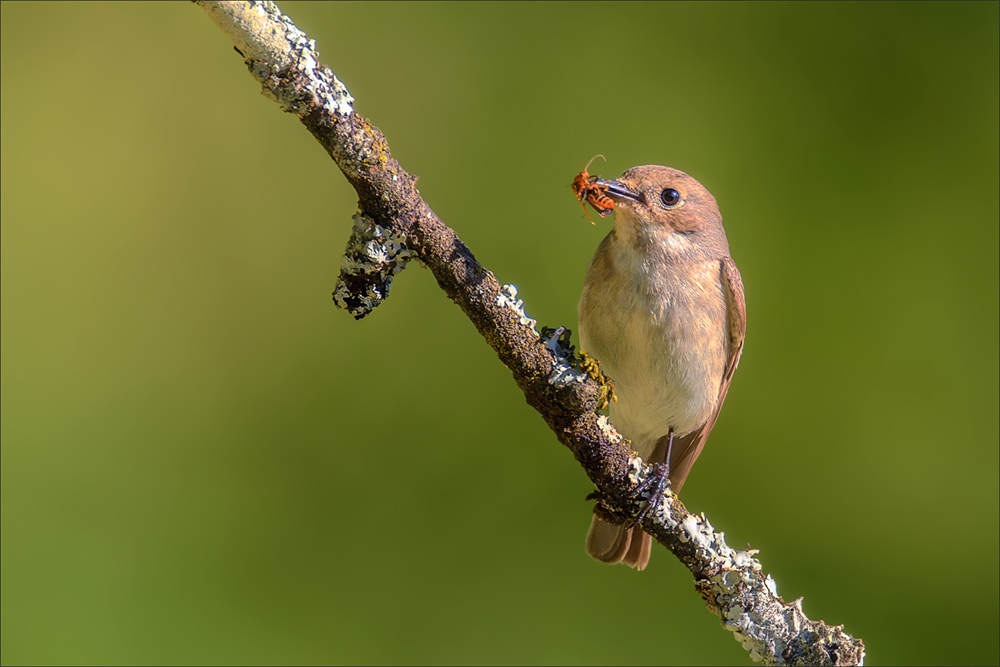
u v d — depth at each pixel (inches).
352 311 173.8
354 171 173.5
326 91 173.3
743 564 174.4
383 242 173.6
